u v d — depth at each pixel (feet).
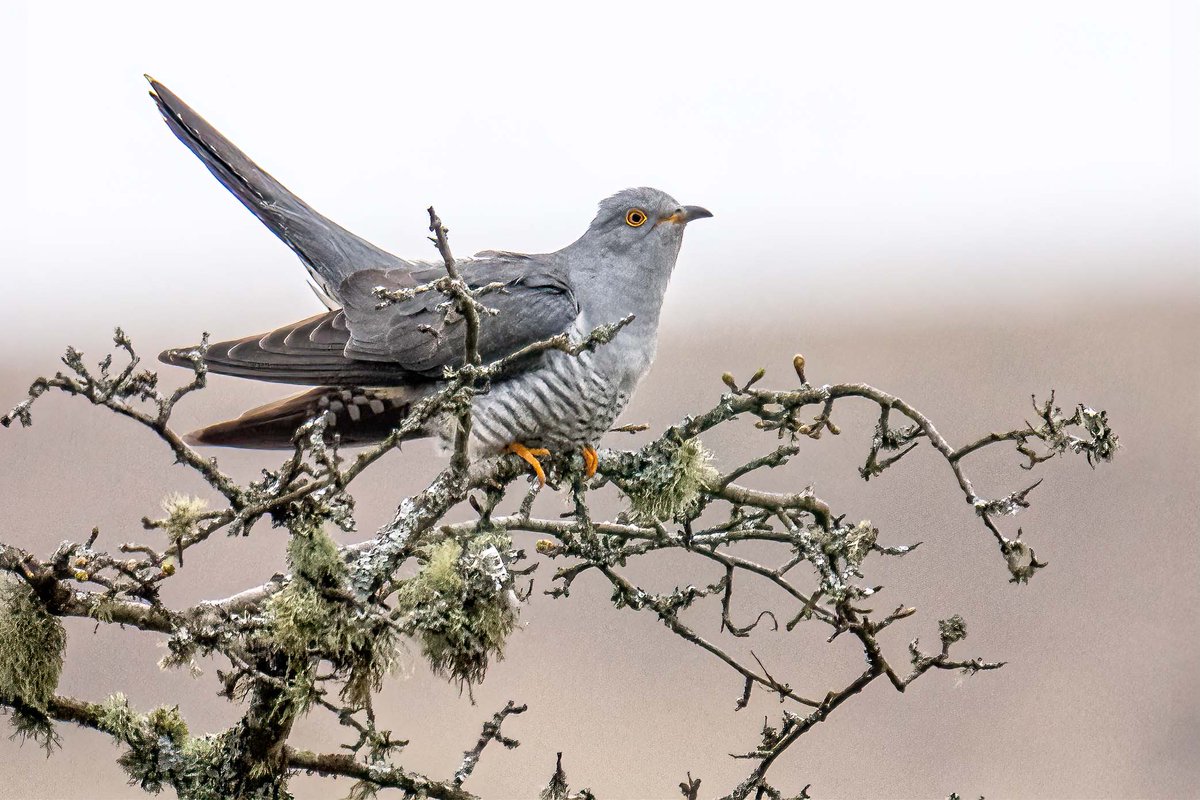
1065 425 20.99
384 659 18.53
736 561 23.41
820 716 22.38
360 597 18.74
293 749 19.56
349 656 18.44
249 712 18.57
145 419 16.80
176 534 17.74
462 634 18.80
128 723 18.79
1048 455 21.06
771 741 22.61
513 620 19.62
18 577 18.04
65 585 17.79
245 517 17.19
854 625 22.15
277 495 17.67
